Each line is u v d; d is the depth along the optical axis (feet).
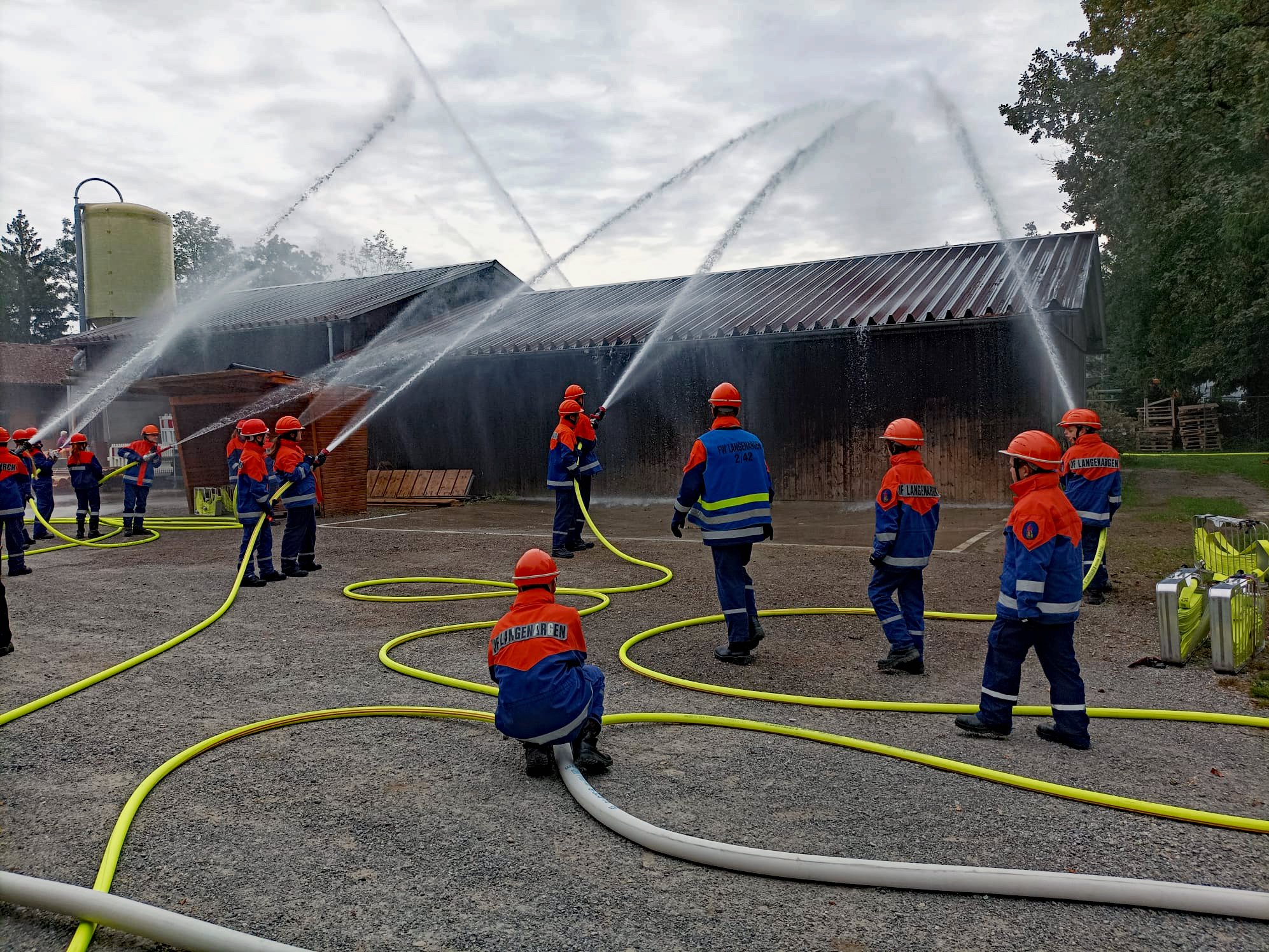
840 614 23.27
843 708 15.69
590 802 11.27
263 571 28.89
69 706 16.19
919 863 9.77
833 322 45.19
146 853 10.36
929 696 16.39
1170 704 15.67
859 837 10.55
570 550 33.81
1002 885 9.17
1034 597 13.01
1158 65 75.41
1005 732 14.05
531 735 12.17
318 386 50.37
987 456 45.39
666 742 14.05
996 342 45.06
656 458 54.08
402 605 25.22
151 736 14.56
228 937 7.87
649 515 47.83
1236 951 8.21
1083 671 17.70
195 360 69.77
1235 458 78.79
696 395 52.70
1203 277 78.74
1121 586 25.64
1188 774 12.47
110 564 33.35
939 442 46.52
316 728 14.88
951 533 37.37
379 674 18.19
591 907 9.09
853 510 45.88
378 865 10.03
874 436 48.21
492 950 8.35
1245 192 69.21
